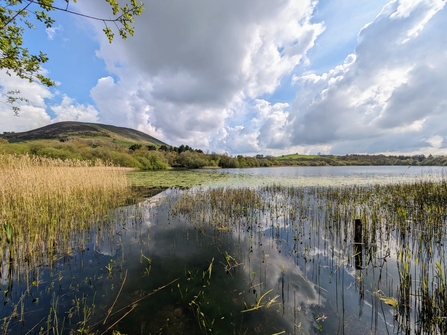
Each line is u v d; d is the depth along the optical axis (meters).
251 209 9.62
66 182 9.78
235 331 2.86
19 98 6.17
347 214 8.20
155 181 19.81
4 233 5.04
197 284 3.92
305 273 4.29
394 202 10.10
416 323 2.94
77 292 3.65
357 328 2.89
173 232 6.68
